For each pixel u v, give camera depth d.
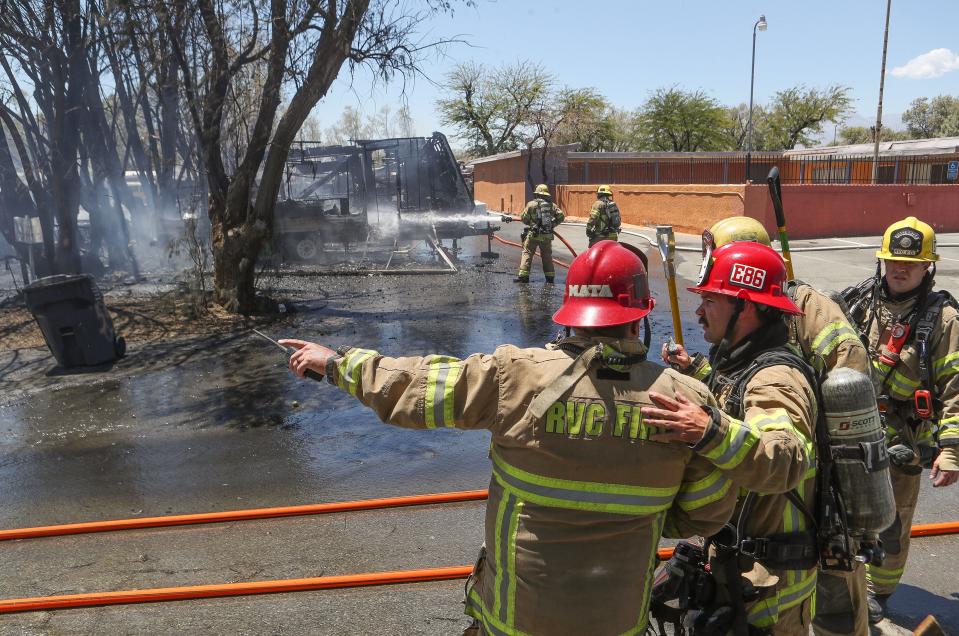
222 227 10.71
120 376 7.78
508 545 1.86
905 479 3.28
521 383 1.84
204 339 9.41
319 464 5.44
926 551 4.10
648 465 1.79
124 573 3.88
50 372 7.97
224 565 3.95
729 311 2.33
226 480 5.16
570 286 1.92
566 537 1.80
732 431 1.75
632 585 1.83
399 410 1.89
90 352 8.13
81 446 5.85
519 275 14.07
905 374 3.25
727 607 2.17
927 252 3.21
